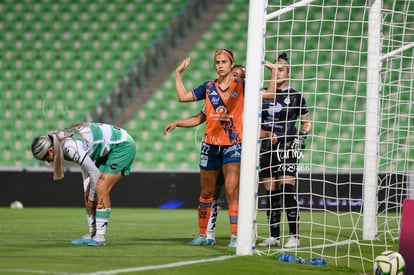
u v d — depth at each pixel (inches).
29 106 2960.1
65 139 978.1
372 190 1249.4
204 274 757.9
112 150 1019.9
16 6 3228.3
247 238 936.9
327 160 2573.8
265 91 1027.3
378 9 1245.1
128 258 874.1
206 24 3102.9
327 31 2886.3
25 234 1283.2
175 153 2748.5
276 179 1130.0
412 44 1267.2
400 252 776.9
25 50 3120.1
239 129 1052.5
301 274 794.8
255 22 942.4
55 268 750.5
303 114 1130.0
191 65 2970.0
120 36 3117.6
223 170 1061.1
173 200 2289.6
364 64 2810.0
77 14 3186.5
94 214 1064.2
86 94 2972.4
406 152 1437.0
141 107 2851.9
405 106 2309.3
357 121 2659.9
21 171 2310.5
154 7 3184.1
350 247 1111.0
